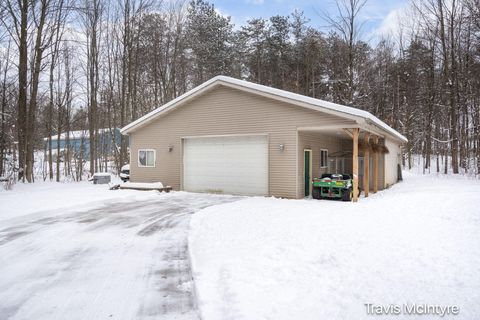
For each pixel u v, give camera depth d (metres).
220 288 3.98
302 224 7.12
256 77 33.06
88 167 32.56
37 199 11.72
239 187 14.03
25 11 16.92
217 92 14.47
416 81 31.53
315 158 14.62
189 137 15.25
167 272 4.73
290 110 12.70
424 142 33.06
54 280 4.41
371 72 29.48
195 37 29.95
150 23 26.83
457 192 10.38
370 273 4.16
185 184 15.49
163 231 7.26
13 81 20.03
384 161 16.55
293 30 33.47
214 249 5.60
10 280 4.41
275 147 13.03
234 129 13.98
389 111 32.09
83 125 30.34
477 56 23.48
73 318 3.38
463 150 26.58
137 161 16.84
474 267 4.13
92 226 7.73
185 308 3.63
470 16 22.77
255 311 3.29
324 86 31.22
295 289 3.80
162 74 27.25
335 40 29.25
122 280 4.43
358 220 7.25
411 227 6.22
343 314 3.14
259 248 5.45
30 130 18.00
